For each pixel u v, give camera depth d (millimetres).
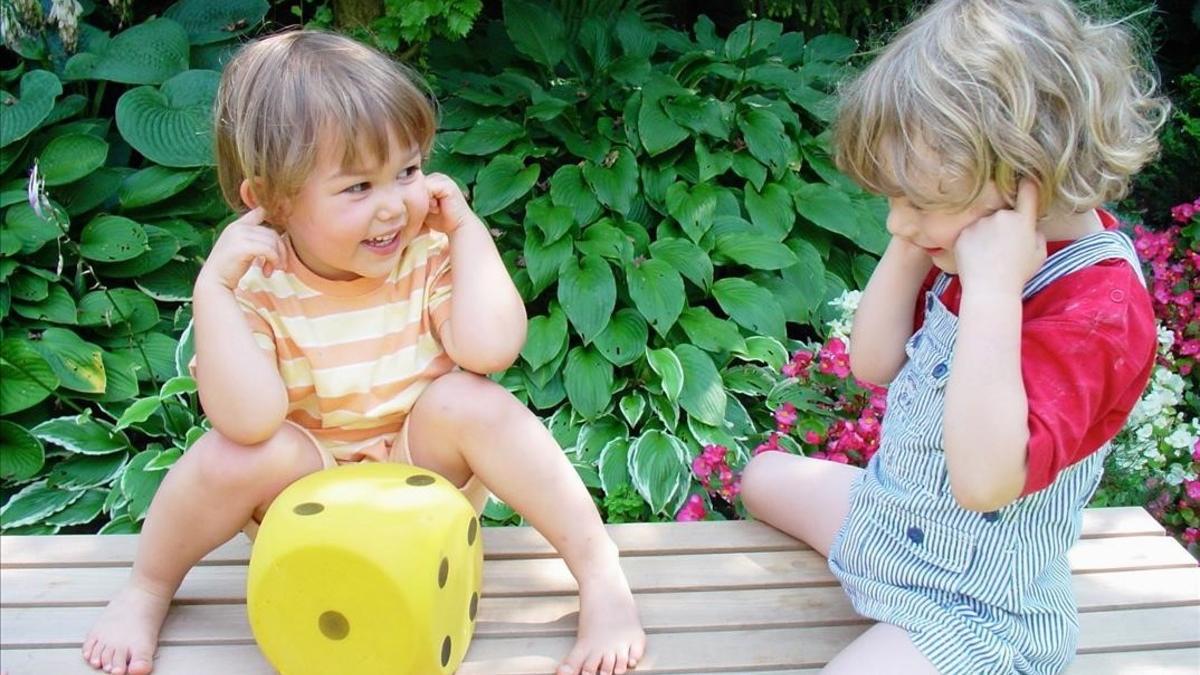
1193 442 2490
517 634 1555
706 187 2938
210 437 1468
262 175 1359
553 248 2750
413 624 1328
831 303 2867
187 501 1451
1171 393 2553
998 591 1380
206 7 3320
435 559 1338
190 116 2904
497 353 1503
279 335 1504
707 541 1773
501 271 1541
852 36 3930
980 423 1185
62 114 2994
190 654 1505
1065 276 1262
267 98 1338
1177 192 3482
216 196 2965
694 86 3270
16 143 2889
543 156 3070
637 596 1640
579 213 2861
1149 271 3070
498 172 2875
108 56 3064
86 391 2590
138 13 3533
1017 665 1383
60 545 1745
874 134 1207
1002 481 1190
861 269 3047
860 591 1509
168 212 2953
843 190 3109
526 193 3002
